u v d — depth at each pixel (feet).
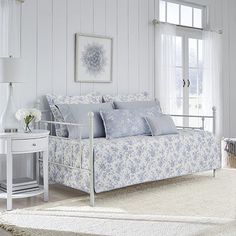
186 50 17.62
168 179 14.03
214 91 18.31
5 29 12.12
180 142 13.07
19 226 8.76
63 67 13.61
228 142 16.63
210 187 12.67
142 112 13.74
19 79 10.84
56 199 11.27
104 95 14.48
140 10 15.84
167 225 8.83
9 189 10.17
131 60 15.58
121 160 11.23
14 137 10.27
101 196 11.55
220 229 8.54
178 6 17.49
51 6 13.25
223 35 19.40
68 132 12.34
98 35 14.44
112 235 8.20
